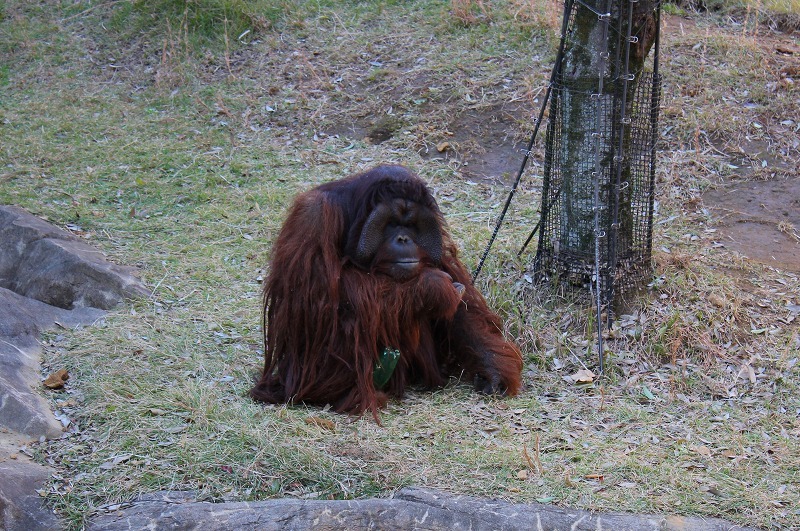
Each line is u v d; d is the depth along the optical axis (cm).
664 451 1032
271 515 873
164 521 867
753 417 1134
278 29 2583
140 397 1116
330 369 1139
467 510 879
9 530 875
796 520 894
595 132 1303
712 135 1997
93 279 1500
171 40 2536
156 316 1400
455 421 1095
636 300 1384
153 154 2086
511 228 1691
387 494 928
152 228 1766
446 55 2369
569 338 1327
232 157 2069
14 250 1642
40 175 1988
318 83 2336
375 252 1116
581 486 941
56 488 935
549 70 2250
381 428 1069
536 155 2005
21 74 2541
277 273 1147
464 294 1209
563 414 1130
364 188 1116
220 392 1158
